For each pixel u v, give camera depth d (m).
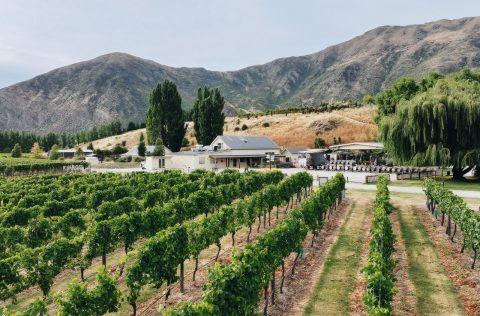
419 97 48.69
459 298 14.13
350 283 15.67
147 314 13.75
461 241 21.25
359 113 151.75
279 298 14.52
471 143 46.19
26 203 29.83
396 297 14.34
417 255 19.02
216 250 20.94
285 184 29.41
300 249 17.77
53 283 16.72
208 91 107.06
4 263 14.31
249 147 86.25
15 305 15.02
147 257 14.15
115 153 126.12
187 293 15.58
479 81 56.22
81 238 17.47
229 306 11.11
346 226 25.12
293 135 136.00
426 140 46.84
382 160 83.75
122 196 33.50
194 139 142.25
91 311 11.62
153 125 102.62
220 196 28.95
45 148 174.12
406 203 33.44
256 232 24.67
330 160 86.56
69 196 32.47
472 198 35.41
